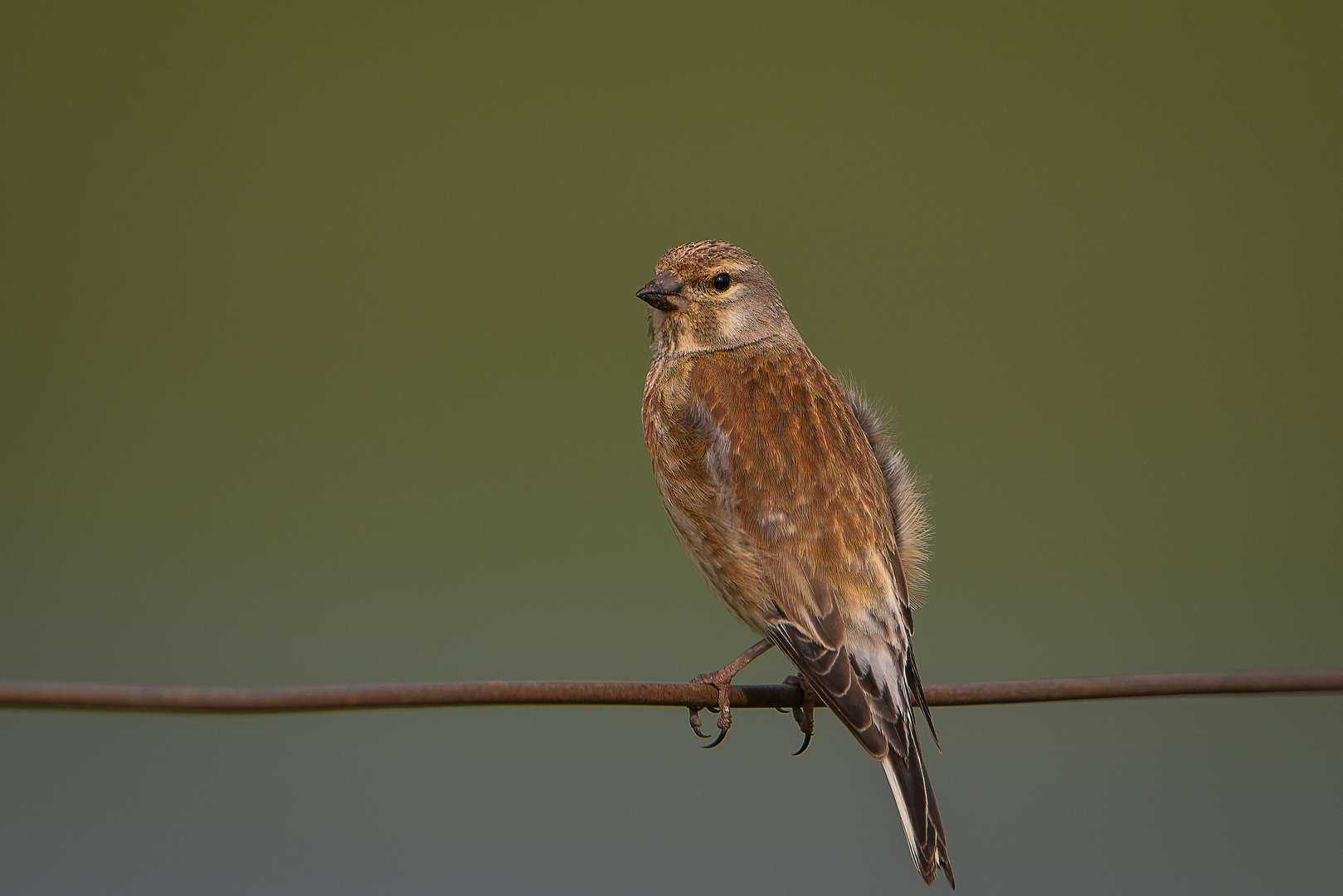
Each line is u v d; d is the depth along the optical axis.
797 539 7.07
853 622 6.93
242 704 4.36
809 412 7.57
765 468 7.27
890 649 6.94
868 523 7.20
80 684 4.02
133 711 4.12
